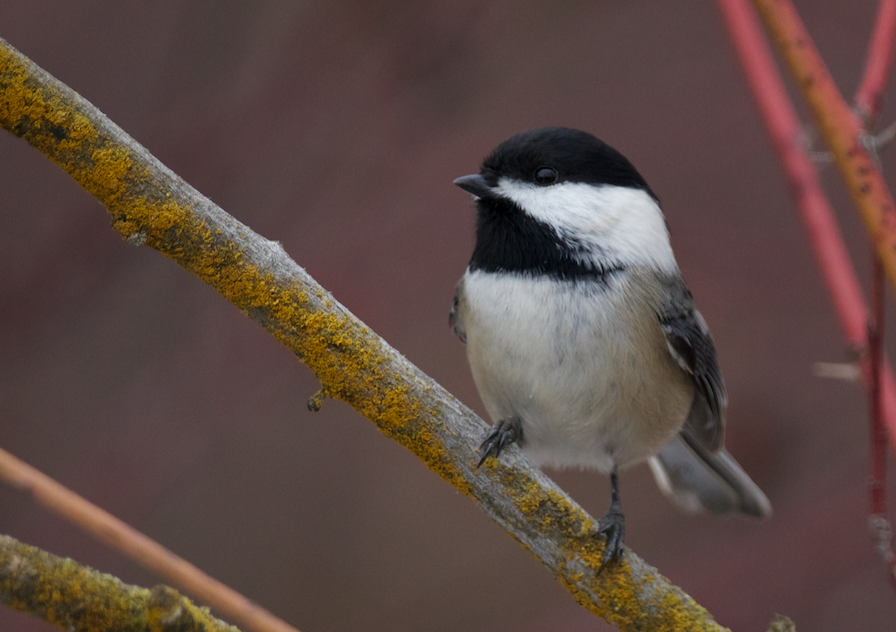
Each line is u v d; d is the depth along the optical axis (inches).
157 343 312.3
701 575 295.6
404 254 327.0
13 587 108.6
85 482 293.3
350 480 339.3
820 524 298.4
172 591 114.1
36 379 302.2
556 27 353.4
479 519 339.6
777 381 331.0
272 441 327.0
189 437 308.3
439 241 325.4
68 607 110.7
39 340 303.9
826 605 281.7
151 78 328.2
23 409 299.1
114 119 322.3
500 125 338.0
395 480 341.4
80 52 328.5
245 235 142.9
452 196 327.0
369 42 331.9
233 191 319.6
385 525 336.8
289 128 325.4
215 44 331.3
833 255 190.9
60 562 112.0
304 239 321.4
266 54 331.6
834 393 326.3
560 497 154.9
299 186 324.2
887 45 169.3
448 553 333.7
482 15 340.2
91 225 314.8
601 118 351.3
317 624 320.2
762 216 344.2
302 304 144.9
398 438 152.0
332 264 320.5
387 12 332.5
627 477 340.5
